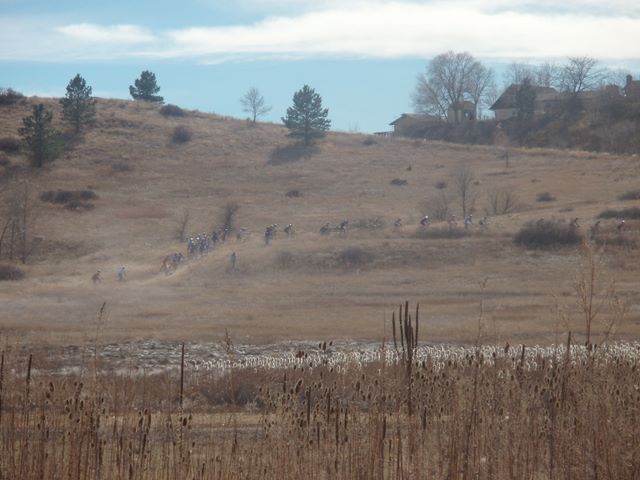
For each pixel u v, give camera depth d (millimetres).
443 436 17828
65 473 16906
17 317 80875
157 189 192750
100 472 16656
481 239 125500
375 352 43906
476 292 98750
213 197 186375
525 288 99688
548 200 168500
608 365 19297
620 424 17766
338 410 17703
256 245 129500
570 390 18625
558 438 17938
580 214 141250
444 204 164250
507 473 17312
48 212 166375
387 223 152125
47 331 68000
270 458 17406
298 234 140500
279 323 76938
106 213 167875
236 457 17703
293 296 99000
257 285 108688
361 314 84250
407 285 105312
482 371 18594
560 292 94312
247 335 68312
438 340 62281
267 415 20484
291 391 18234
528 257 117312
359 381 18406
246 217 165250
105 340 62625
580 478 17719
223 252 127188
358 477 16828
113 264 128875
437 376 19328
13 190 168375
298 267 119250
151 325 74875
